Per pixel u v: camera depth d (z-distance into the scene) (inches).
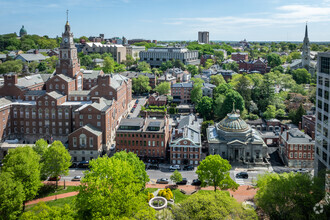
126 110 7795.3
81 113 5580.7
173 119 7372.1
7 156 4057.6
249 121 6742.1
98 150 5324.8
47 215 2743.6
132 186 3161.9
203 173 3937.0
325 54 3567.9
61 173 4313.5
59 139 5974.4
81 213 3036.4
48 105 5905.5
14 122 6023.6
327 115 3555.6
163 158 5285.4
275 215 3097.9
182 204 2950.3
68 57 6884.8
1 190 3211.1
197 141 5201.8
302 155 5073.8
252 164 5108.3
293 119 6879.9
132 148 5383.9
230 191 4256.9
